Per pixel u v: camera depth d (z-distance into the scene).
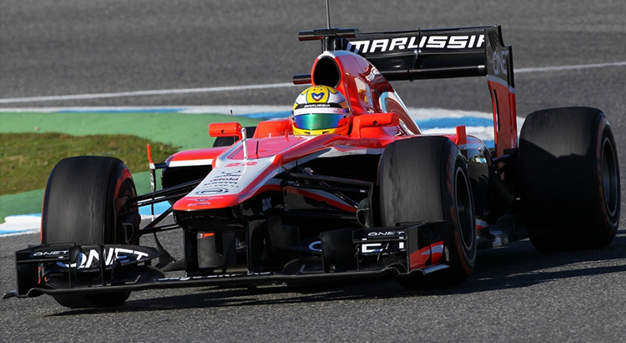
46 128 55.94
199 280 16.70
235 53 77.81
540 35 75.62
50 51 83.12
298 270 17.12
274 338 14.91
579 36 74.31
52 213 18.72
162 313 17.97
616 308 15.41
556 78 61.44
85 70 75.56
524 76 62.97
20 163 47.09
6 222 34.72
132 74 73.00
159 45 82.94
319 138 20.14
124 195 19.70
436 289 18.42
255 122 52.09
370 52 28.45
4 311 19.66
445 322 15.20
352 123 21.92
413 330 14.80
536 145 22.73
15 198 38.94
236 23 89.31
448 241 17.50
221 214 16.78
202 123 53.19
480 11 85.88
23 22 94.69
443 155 17.86
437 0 91.31
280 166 18.64
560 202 22.38
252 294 19.83
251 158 19.08
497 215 23.28
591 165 22.17
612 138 24.03
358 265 16.75
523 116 51.66
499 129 25.86
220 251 18.52
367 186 18.34
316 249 18.91
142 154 46.62
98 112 59.75
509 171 25.66
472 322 15.08
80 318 18.12
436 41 27.77
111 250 17.69
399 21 84.44
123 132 52.84
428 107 54.94
